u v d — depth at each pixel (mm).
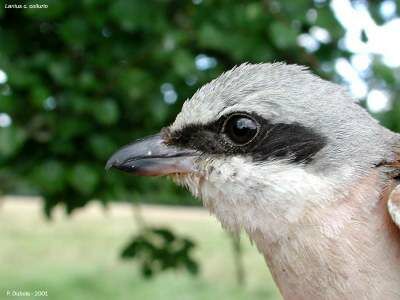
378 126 85
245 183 80
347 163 79
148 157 89
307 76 83
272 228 80
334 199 77
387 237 75
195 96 87
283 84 81
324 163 79
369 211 76
